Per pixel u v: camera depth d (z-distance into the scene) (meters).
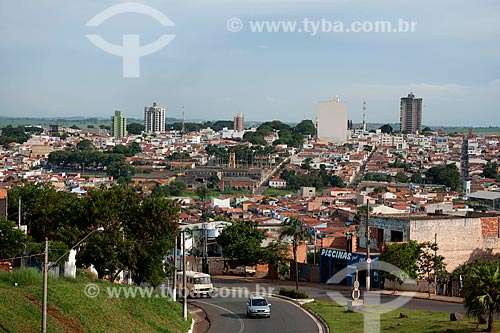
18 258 52.12
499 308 42.50
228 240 85.81
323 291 68.75
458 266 69.75
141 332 41.38
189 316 51.38
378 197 194.88
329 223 145.50
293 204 197.25
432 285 65.94
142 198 61.22
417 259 66.44
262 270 84.88
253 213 173.38
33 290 39.56
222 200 190.88
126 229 58.75
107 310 41.84
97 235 56.34
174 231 59.72
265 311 53.22
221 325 50.16
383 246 71.06
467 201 185.25
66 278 47.59
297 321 51.53
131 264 57.38
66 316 37.78
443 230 73.94
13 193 67.12
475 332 42.97
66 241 55.78
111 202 58.62
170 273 60.94
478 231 75.62
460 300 60.09
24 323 34.34
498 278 42.75
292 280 79.44
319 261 80.38
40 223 65.69
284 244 83.12
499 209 150.75
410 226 72.62
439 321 47.41
